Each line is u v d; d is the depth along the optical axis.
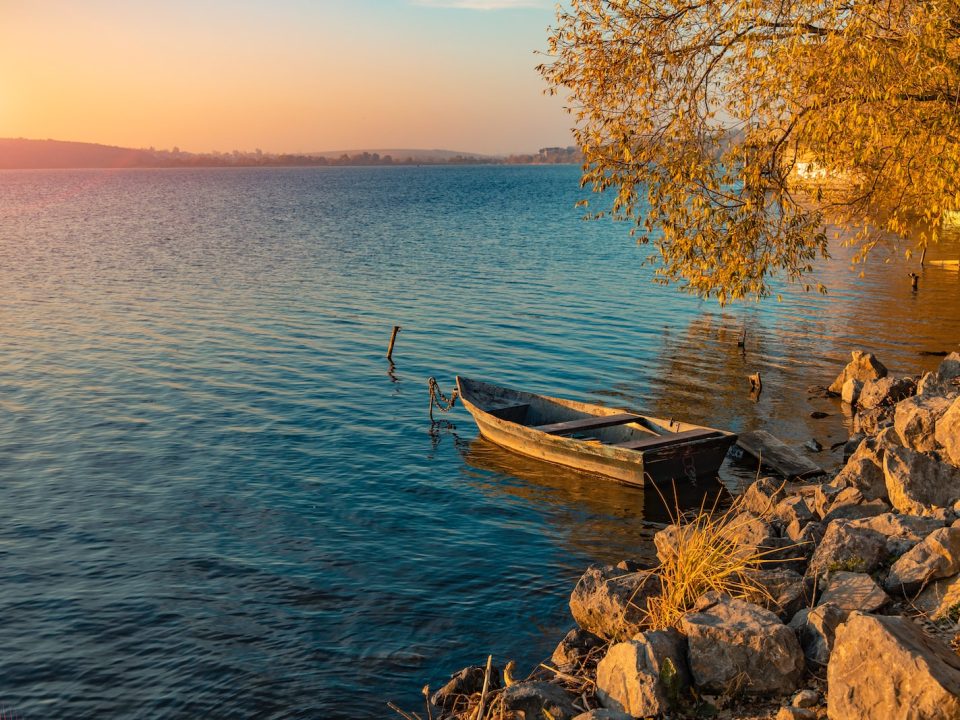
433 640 12.31
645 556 15.41
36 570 14.68
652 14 17.17
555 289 46.97
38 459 20.61
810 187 18.00
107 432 22.81
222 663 11.79
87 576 14.46
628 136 17.47
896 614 7.93
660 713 7.13
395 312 40.62
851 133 16.44
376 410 25.31
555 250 66.12
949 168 16.23
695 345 33.34
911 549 8.63
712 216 17.41
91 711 10.84
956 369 20.73
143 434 22.66
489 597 13.70
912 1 15.82
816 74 16.19
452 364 30.86
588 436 21.80
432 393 24.58
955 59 15.59
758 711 7.04
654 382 28.06
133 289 48.47
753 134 17.58
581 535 16.39
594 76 17.39
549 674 9.54
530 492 18.77
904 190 18.50
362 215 108.81
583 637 9.88
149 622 12.92
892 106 15.91
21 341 34.44
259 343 34.12
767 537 10.21
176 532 16.31
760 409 24.66
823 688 7.07
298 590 13.95
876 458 12.79
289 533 16.31
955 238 64.31
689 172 17.02
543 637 12.33
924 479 11.21
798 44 15.78
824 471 18.80
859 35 15.48
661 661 7.37
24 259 64.31
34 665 11.81
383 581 14.27
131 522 16.81
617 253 63.84
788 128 17.25
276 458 20.83
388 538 16.14
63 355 32.03
